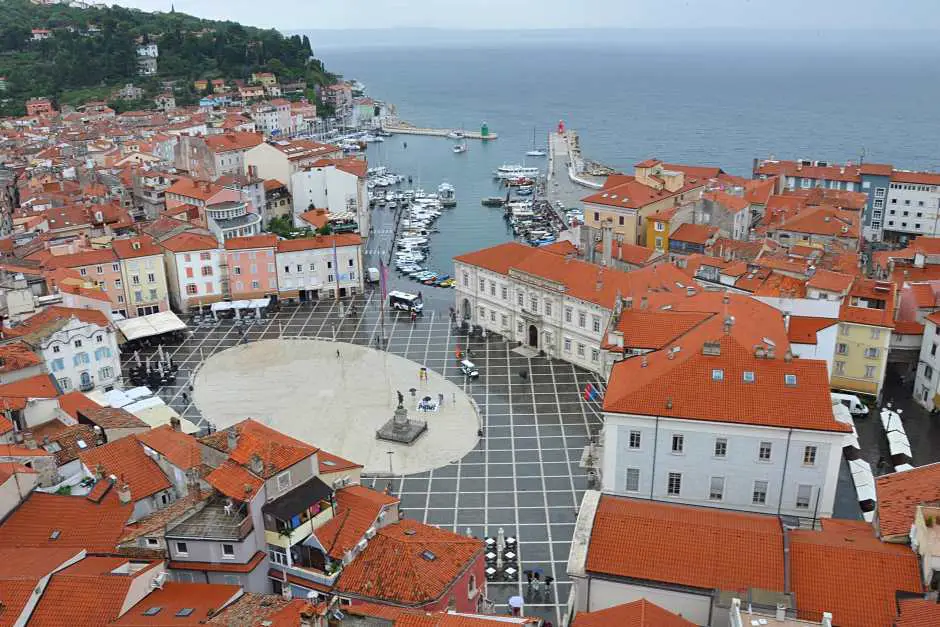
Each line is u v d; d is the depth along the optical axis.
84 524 76.81
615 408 90.38
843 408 116.88
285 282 186.50
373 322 175.38
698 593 62.78
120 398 125.50
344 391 141.62
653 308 123.69
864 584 61.28
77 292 148.38
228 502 75.56
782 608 56.75
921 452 117.62
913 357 136.25
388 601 69.25
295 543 75.19
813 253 168.38
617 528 68.12
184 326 161.75
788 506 89.06
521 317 159.75
